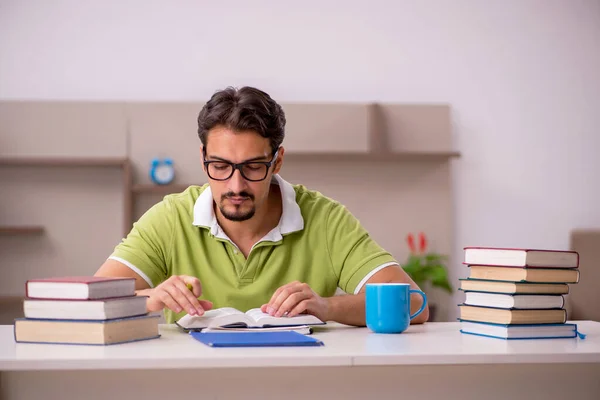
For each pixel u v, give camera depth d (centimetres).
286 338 126
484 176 452
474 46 455
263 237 179
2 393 114
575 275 142
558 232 454
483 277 146
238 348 118
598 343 131
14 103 423
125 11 435
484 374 122
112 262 176
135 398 115
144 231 183
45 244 421
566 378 125
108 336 124
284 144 438
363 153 424
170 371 116
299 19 446
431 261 431
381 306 145
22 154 423
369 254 182
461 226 449
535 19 459
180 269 183
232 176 159
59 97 430
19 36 428
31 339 128
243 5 443
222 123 158
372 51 449
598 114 461
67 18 432
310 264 183
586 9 462
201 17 440
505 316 137
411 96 450
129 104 428
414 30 452
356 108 441
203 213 180
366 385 119
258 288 179
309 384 118
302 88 445
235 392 117
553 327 139
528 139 455
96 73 432
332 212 189
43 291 129
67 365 108
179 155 430
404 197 440
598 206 458
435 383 121
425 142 445
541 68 458
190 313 143
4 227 413
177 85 437
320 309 152
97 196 426
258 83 443
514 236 452
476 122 453
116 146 427
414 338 136
